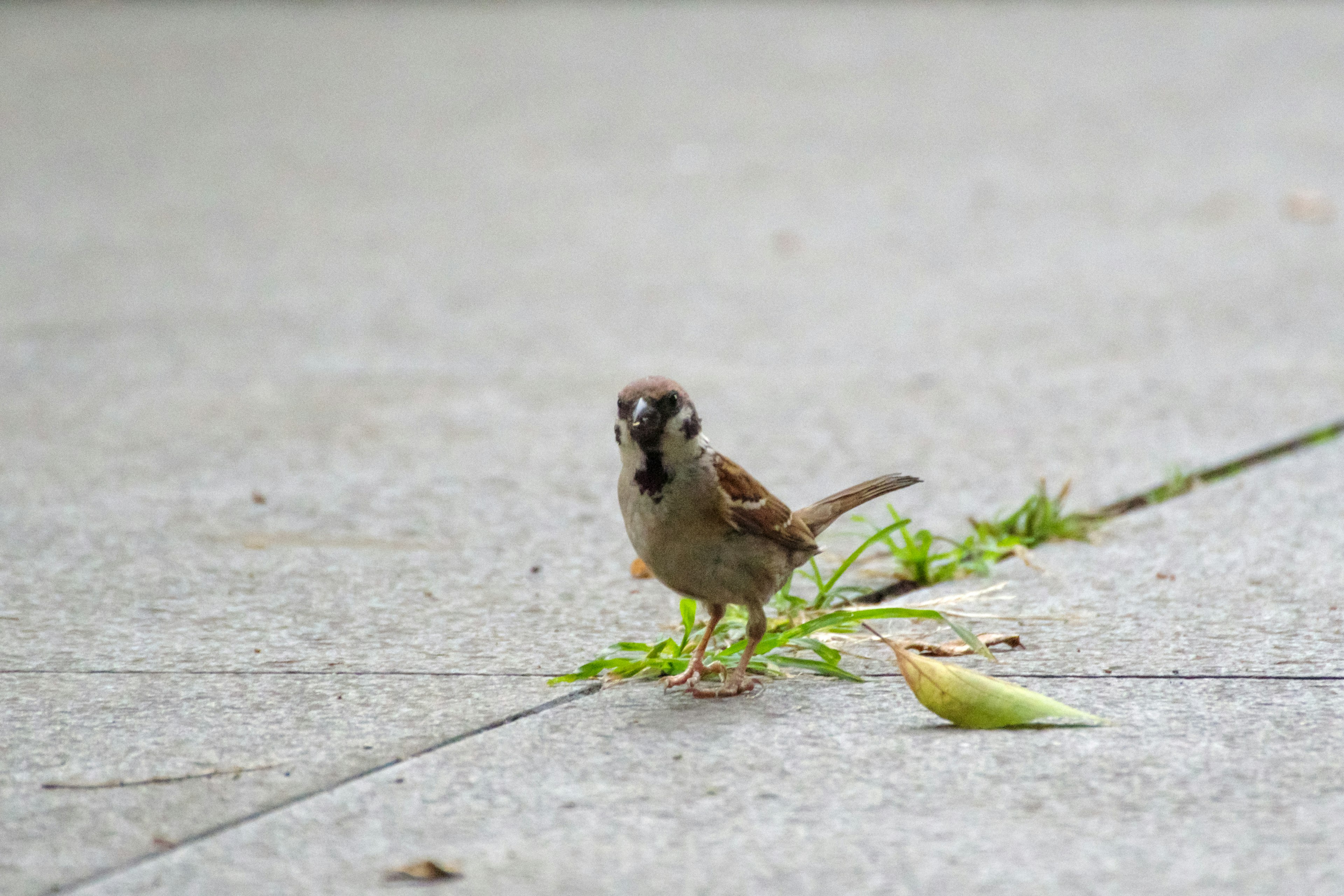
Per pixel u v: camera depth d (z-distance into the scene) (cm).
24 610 838
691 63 3991
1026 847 533
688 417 664
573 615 826
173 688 712
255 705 688
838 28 4697
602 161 2773
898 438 1219
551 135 3028
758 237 2164
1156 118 3081
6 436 1248
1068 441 1189
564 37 4553
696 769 607
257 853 539
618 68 3928
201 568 916
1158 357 1462
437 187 2548
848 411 1309
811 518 767
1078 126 3023
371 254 2066
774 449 1195
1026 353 1502
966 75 3712
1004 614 812
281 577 899
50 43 4434
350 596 863
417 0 5503
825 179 2583
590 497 1078
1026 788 582
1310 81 3453
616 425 680
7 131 3128
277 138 3031
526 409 1337
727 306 1755
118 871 527
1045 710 639
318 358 1531
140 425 1284
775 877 516
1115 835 541
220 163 2777
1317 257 1898
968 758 612
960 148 2834
